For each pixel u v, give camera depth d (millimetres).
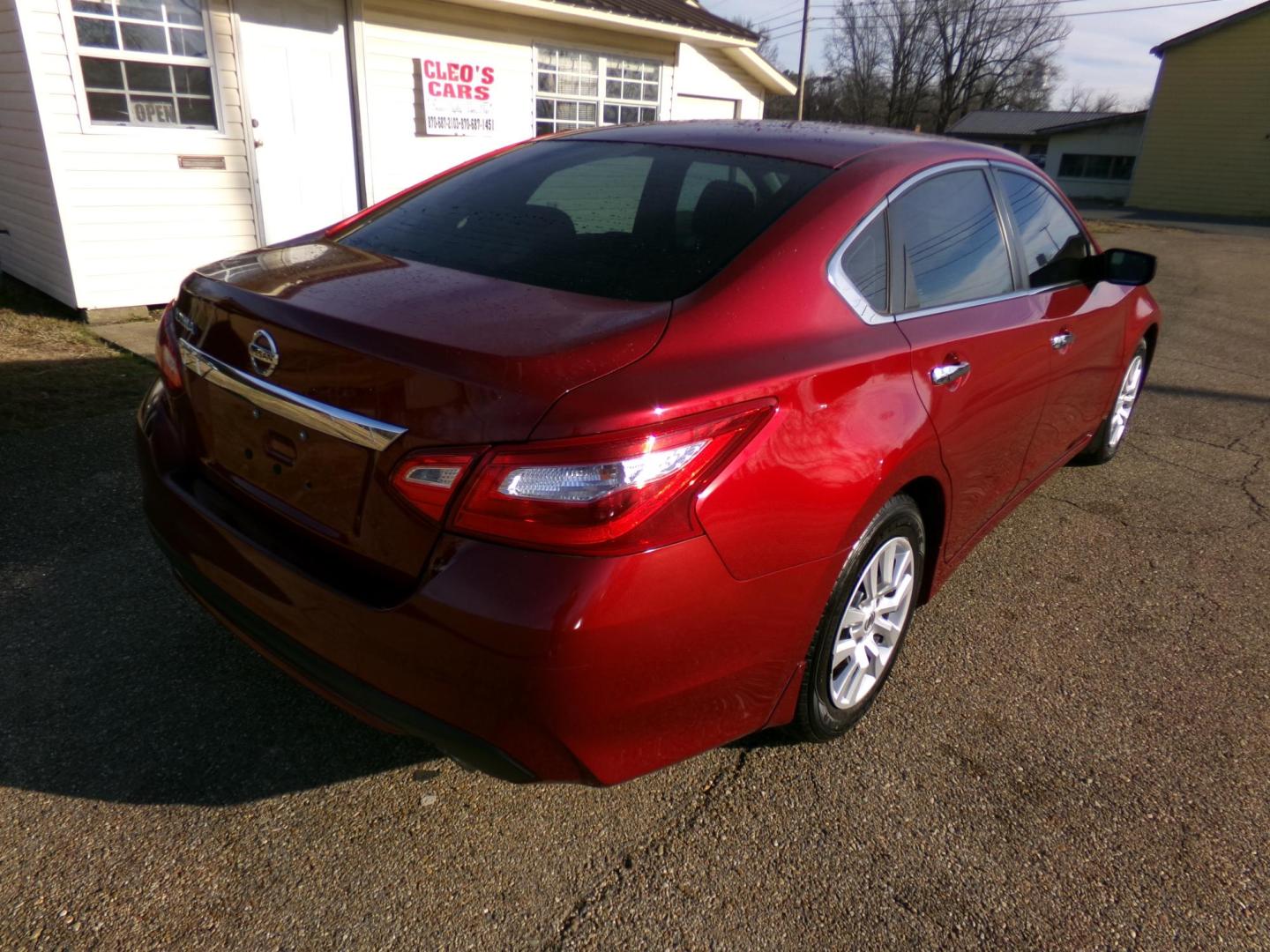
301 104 8062
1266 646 3234
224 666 2732
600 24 10336
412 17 8711
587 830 2227
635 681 1786
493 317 1913
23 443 4203
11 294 7219
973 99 64562
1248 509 4465
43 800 2195
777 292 2145
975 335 2717
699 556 1811
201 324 2240
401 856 2117
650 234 2314
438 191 2869
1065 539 4027
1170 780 2516
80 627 2869
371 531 1858
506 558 1692
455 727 1794
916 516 2578
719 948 1929
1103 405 4281
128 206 6832
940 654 3076
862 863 2172
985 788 2445
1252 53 29250
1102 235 20219
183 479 2320
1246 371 7457
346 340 1857
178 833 2135
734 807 2330
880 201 2492
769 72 13969
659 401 1758
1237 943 2006
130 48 6613
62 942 1845
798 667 2207
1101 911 2074
